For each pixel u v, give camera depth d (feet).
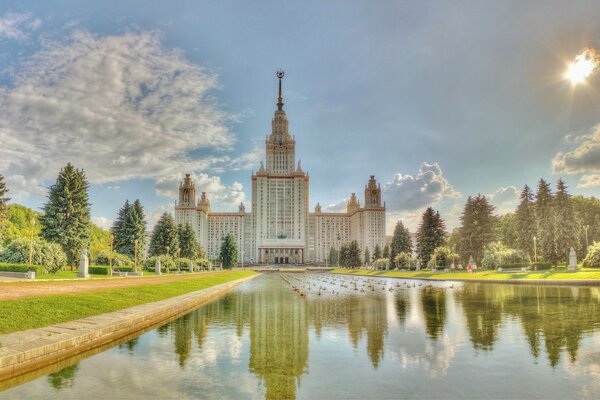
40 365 52.39
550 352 58.08
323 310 112.37
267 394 43.47
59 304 79.61
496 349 60.44
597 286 166.40
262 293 178.70
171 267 334.24
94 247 407.64
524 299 124.16
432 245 385.29
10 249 190.49
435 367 52.29
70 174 254.06
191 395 43.37
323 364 54.60
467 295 148.97
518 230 350.64
